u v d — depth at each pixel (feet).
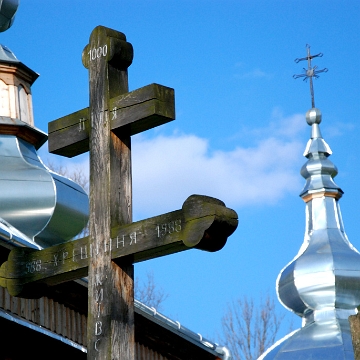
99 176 34.17
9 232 49.62
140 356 66.28
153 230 32.58
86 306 57.98
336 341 78.28
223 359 70.13
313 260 82.69
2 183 60.59
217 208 31.50
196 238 31.58
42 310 54.54
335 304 81.56
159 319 63.62
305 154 88.02
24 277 35.70
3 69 65.21
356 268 82.07
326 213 85.81
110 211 33.68
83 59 35.58
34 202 60.95
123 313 33.14
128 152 34.58
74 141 35.40
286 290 83.56
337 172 87.25
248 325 114.62
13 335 52.54
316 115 88.48
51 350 56.03
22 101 65.77
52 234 62.08
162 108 33.65
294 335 80.74
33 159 63.26
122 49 34.94
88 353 32.96
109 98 34.58
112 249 33.32
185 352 69.21
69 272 34.71
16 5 67.05
